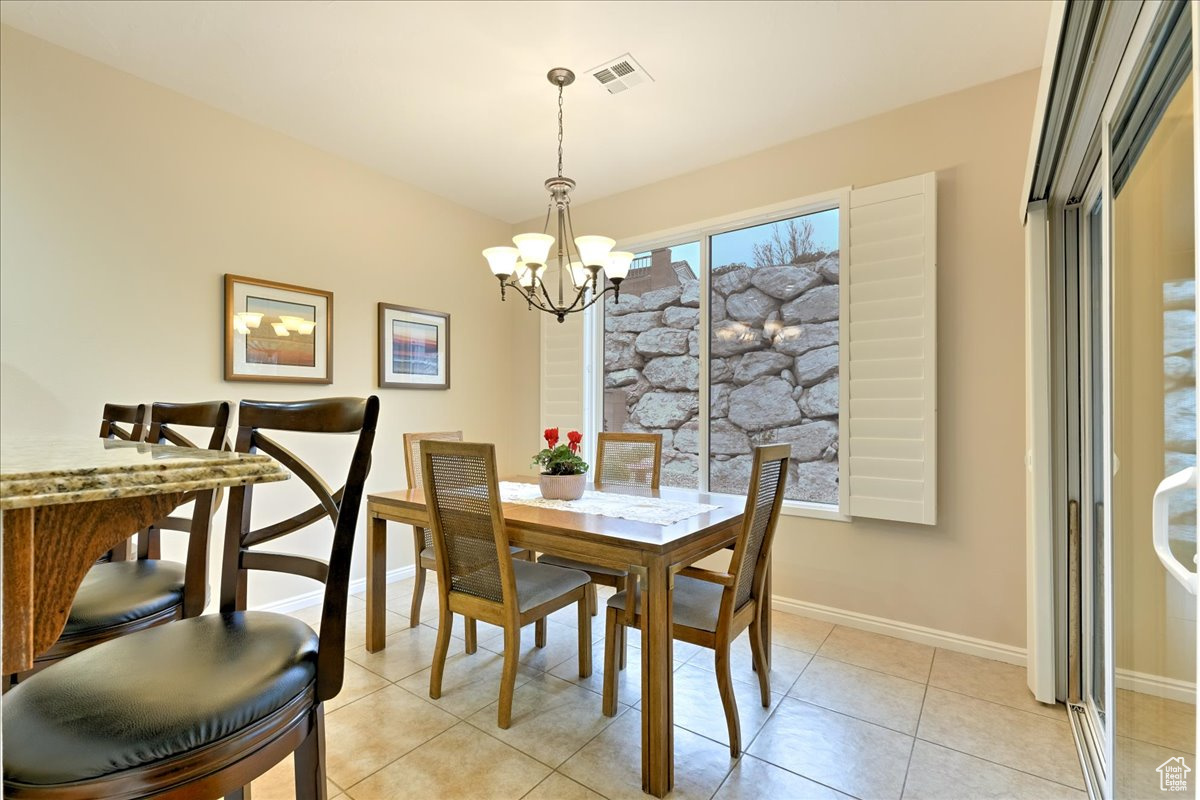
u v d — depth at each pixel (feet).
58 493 1.60
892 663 7.91
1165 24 3.24
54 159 7.36
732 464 10.89
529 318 14.06
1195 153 2.74
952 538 8.38
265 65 7.82
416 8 6.68
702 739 6.10
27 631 1.74
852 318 9.10
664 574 5.49
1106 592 4.75
